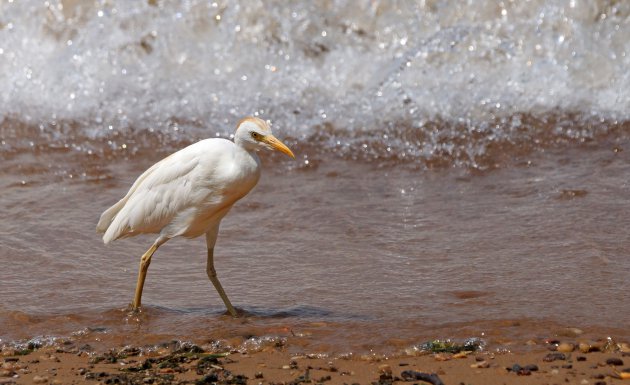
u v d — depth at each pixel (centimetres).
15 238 1195
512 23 1903
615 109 1697
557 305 934
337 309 948
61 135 1659
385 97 1762
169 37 1919
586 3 1881
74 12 1952
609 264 1052
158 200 911
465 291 987
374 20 1939
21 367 815
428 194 1377
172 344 864
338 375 780
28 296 1004
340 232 1216
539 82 1775
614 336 845
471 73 1811
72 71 1856
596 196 1314
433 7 1945
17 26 1931
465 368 784
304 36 1923
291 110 1745
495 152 1560
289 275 1064
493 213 1271
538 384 745
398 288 1007
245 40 1922
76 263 1112
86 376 786
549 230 1185
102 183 1445
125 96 1798
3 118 1716
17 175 1480
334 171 1500
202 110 1761
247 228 1234
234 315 935
